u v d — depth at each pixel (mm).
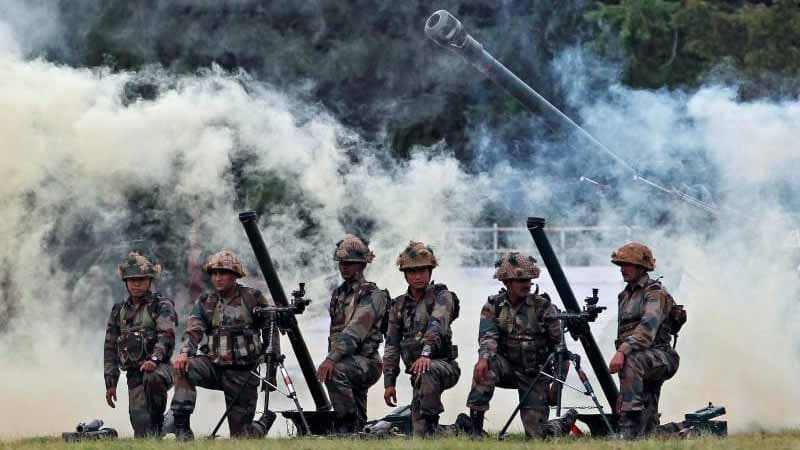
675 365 57719
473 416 57594
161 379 59375
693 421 58531
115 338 61156
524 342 57375
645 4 140125
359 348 58844
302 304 58781
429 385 56938
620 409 56875
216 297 58875
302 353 60250
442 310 57531
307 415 58781
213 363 58500
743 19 138875
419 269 57719
